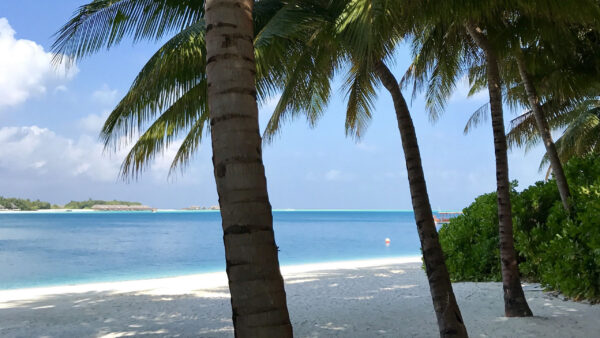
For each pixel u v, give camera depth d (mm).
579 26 9281
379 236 51094
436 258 5078
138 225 83625
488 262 11578
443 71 9438
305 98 8156
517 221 10812
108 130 6180
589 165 11008
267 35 5641
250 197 2078
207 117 7621
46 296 12312
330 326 7457
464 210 13438
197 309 9586
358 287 11789
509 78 11461
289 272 16641
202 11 6688
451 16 6199
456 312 4961
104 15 5590
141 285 14555
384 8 4422
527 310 7090
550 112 14016
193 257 28047
